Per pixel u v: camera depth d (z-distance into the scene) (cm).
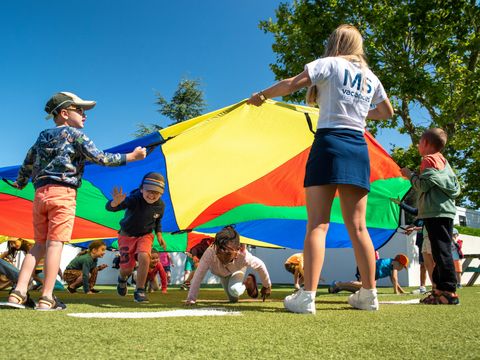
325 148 248
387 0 1047
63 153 269
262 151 450
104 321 188
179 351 128
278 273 1203
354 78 261
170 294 554
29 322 181
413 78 970
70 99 293
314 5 1084
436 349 137
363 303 276
